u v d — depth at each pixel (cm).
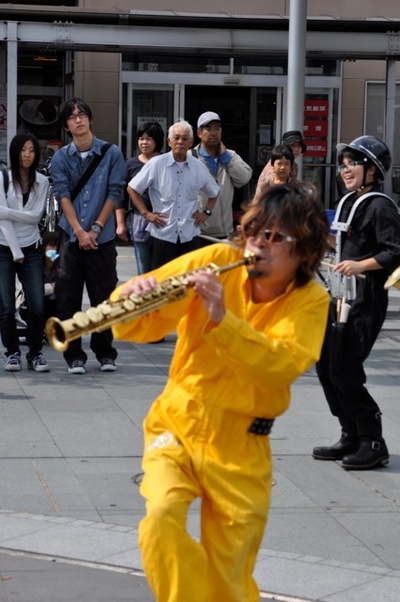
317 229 459
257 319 471
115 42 2064
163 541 451
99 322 441
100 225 1160
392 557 672
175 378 482
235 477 467
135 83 2388
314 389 1146
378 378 1212
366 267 812
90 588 611
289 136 1387
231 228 1386
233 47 2095
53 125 2606
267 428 477
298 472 848
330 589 617
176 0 2534
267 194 462
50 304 1304
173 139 1306
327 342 865
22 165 1150
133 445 904
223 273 475
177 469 467
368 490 809
